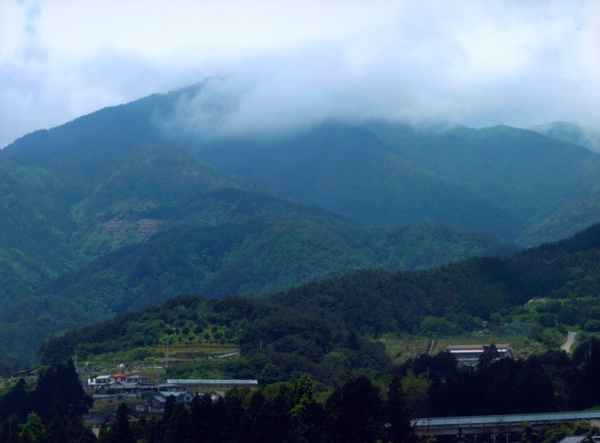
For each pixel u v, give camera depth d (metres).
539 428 170.62
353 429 159.12
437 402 191.00
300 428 164.38
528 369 193.38
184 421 165.25
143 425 173.00
